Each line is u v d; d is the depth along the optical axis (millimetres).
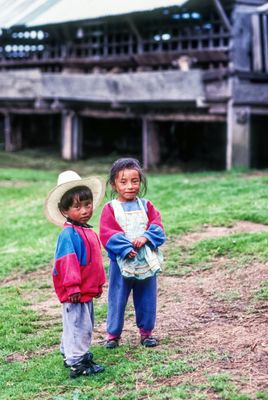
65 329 5172
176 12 18250
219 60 17938
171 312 6625
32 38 23891
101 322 6602
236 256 8273
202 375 4926
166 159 21891
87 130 25609
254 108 18359
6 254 10055
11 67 25000
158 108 19750
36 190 15992
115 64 21141
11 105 25141
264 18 18344
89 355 5223
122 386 4910
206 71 17891
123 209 5445
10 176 18234
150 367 5195
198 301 6887
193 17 18625
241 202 11578
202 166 20500
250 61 18172
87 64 21938
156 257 5434
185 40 18969
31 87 21000
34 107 23953
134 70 21141
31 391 5043
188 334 5941
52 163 21969
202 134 22406
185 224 10203
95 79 19484
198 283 7516
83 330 5141
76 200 5086
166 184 14680
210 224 10172
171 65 19766
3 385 5234
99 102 20625
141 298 5637
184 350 5516
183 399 4527
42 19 21484
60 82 20172
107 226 5398
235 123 17859
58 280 5129
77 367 5148
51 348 6059
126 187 5406
